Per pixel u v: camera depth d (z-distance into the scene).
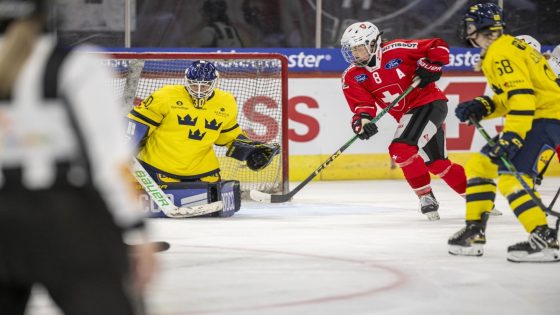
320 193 18.30
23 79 4.20
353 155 20.66
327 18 21.05
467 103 10.19
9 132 4.22
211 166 14.88
